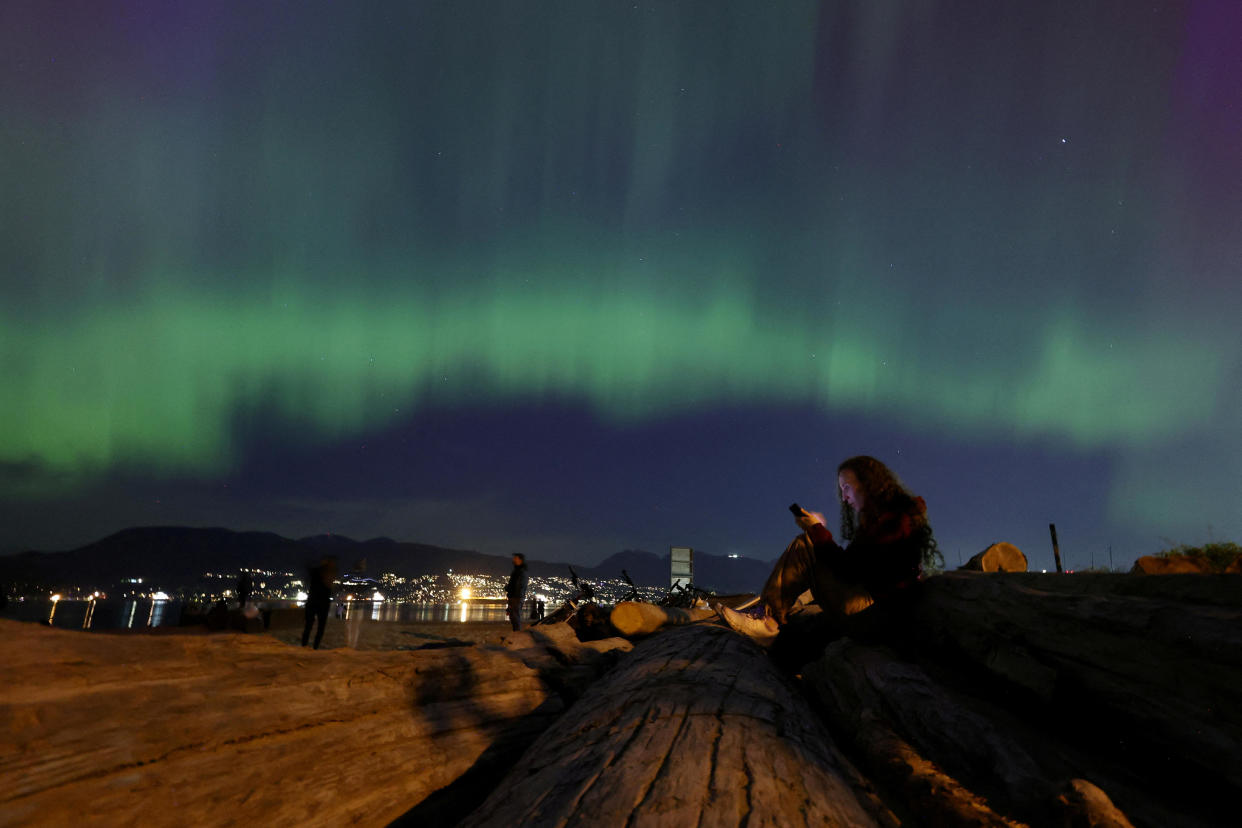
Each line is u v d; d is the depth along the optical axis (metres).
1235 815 1.73
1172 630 1.97
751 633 4.47
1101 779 2.06
